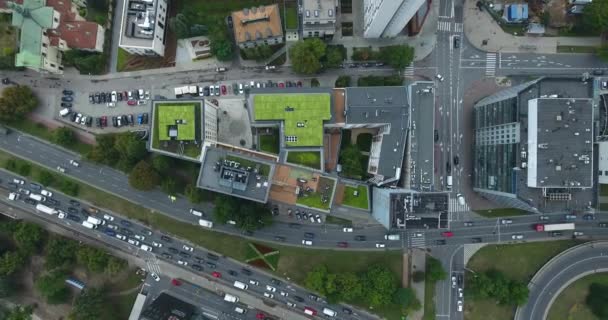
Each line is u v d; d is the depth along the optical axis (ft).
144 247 445.78
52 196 445.78
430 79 447.42
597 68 445.37
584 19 429.79
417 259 447.83
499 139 393.09
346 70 446.60
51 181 436.35
